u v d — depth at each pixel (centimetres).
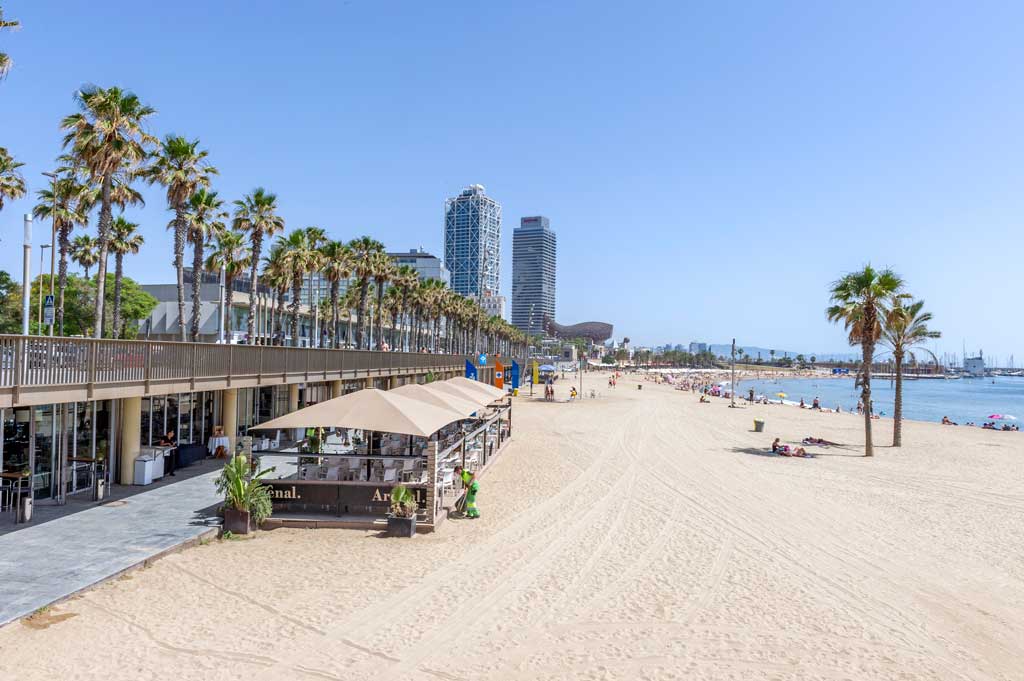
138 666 764
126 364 1418
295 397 2884
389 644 856
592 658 838
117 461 1748
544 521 1572
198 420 2231
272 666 780
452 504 1633
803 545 1418
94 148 2231
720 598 1073
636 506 1766
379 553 1259
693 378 17888
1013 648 903
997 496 2038
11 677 722
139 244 4525
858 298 3062
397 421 1469
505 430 3266
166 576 1073
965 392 14588
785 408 6619
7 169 3017
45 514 1406
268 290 5819
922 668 834
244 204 3591
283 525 1426
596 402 6425
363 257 5084
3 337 1087
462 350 11800
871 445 3036
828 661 848
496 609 995
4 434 1405
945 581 1193
